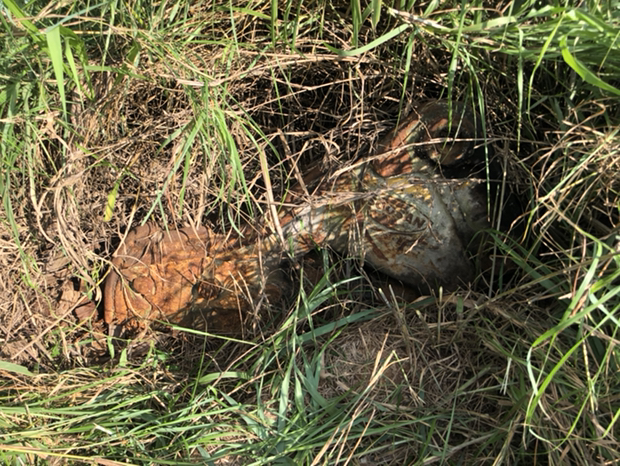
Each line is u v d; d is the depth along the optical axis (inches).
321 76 58.8
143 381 54.9
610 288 43.6
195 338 57.1
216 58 53.6
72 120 51.9
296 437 47.0
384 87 56.9
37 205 52.9
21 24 42.2
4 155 48.4
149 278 55.3
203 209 56.3
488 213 48.4
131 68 48.0
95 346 57.5
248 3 51.5
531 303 49.3
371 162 51.1
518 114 47.3
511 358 45.6
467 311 51.5
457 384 49.5
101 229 57.4
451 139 48.9
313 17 52.3
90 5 48.8
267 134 59.7
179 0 50.4
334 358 52.1
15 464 47.4
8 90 46.4
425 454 47.2
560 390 45.2
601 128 46.7
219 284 55.3
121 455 49.0
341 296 55.9
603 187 45.4
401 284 55.4
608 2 41.3
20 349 54.7
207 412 48.6
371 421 48.4
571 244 46.4
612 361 43.9
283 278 55.9
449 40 47.2
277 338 52.5
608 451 42.5
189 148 50.9
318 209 52.7
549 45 42.9
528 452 46.3
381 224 51.9
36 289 54.5
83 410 51.7
